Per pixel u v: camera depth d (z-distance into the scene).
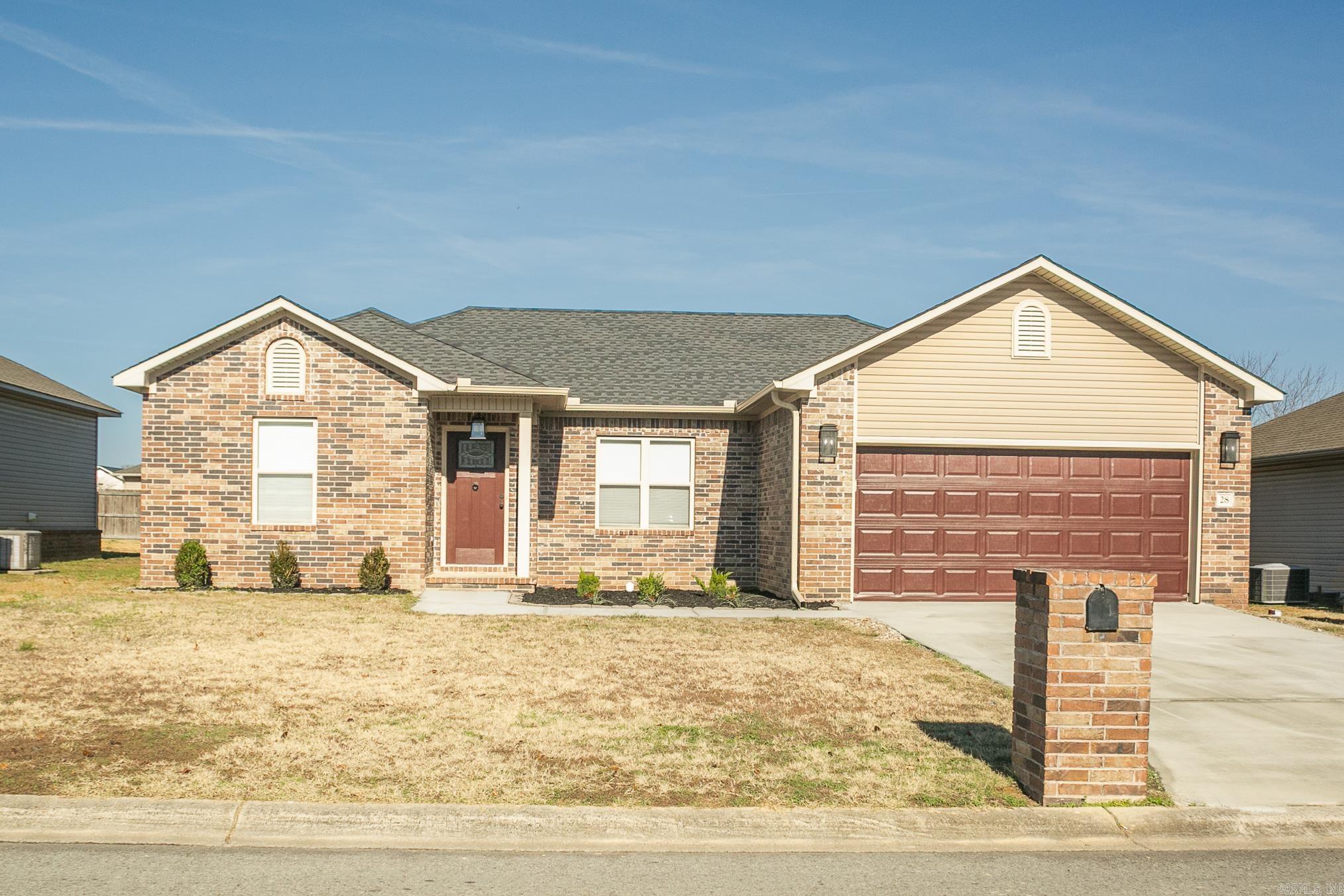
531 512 18.02
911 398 16.95
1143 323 16.92
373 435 17.09
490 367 17.98
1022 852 6.12
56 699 8.63
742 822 6.18
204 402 17.00
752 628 13.88
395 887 5.26
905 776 7.13
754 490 19.31
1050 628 6.69
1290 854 6.22
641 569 19.03
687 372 20.42
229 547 16.98
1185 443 17.33
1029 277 17.11
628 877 5.49
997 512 17.14
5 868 5.40
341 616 13.73
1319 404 24.61
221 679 9.56
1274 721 9.24
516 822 6.08
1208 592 17.28
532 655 11.30
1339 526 20.91
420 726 8.07
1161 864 5.95
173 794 6.32
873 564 16.91
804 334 23.09
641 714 8.71
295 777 6.70
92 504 27.20
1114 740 6.70
